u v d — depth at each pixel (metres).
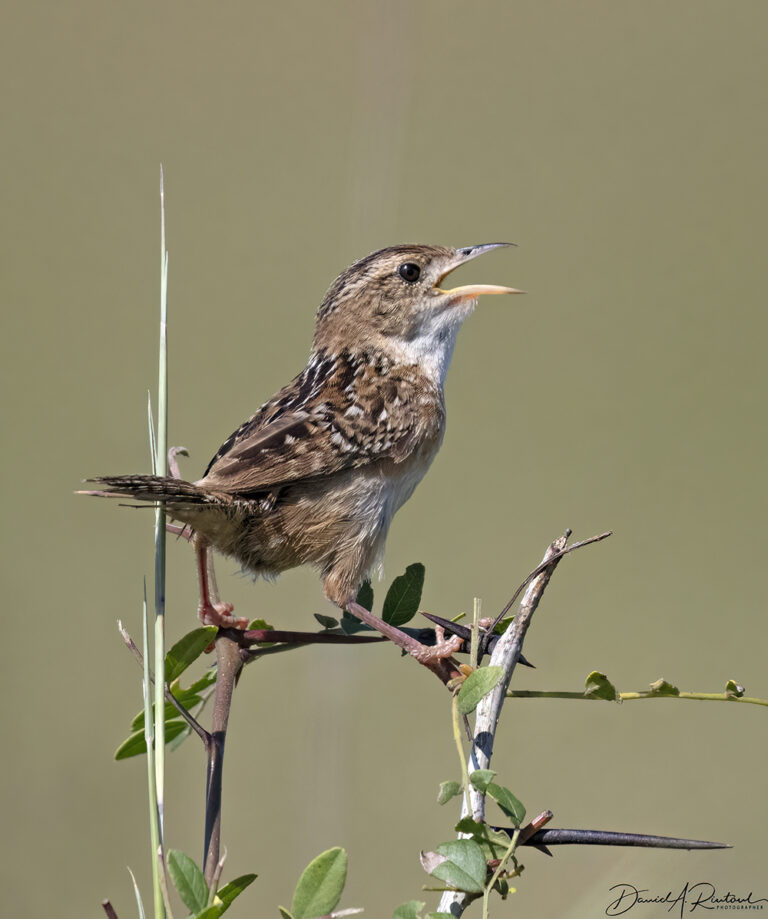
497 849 3.61
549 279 14.25
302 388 6.99
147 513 11.49
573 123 15.03
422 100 14.84
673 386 13.47
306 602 10.06
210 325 12.59
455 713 3.81
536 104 15.06
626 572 11.84
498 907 8.23
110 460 11.60
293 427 6.29
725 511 12.09
